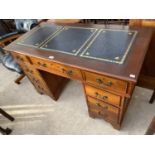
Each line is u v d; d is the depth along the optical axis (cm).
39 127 178
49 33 154
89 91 128
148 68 155
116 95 111
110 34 130
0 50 220
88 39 129
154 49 137
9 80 255
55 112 189
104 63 102
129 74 91
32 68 158
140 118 162
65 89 213
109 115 144
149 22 127
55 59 116
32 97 217
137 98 179
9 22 258
